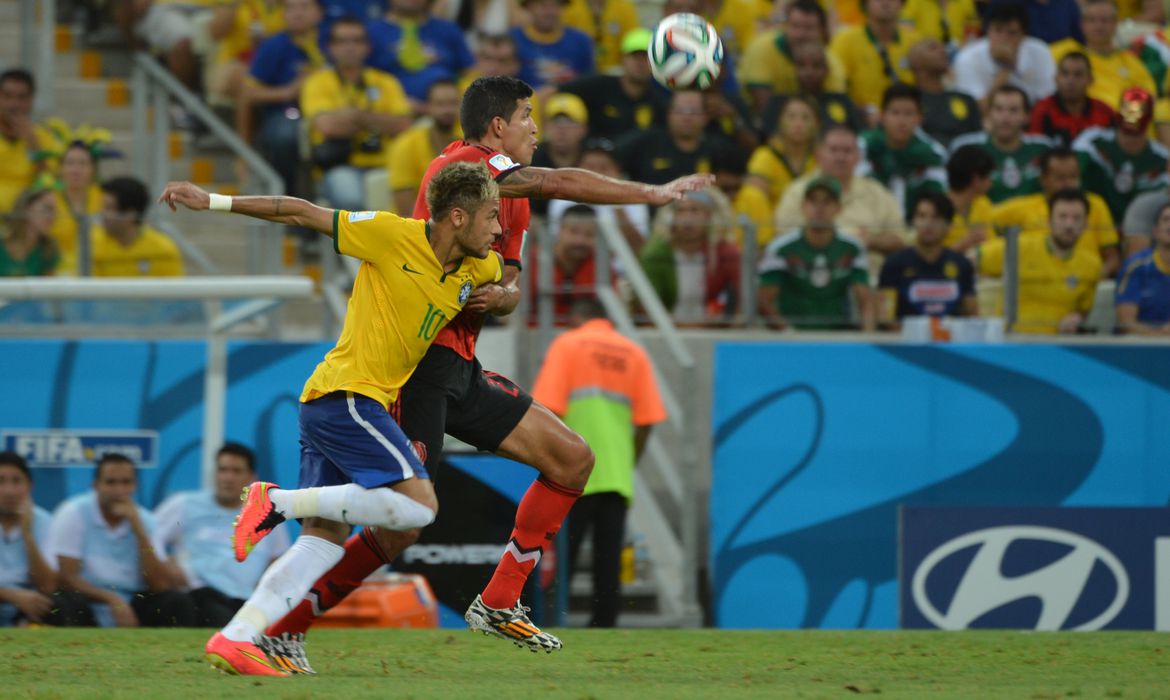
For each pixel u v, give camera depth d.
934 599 26.56
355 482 14.84
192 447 26.56
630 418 26.08
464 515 25.97
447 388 15.82
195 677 15.59
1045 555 26.53
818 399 27.59
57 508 26.34
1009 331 29.16
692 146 31.97
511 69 34.78
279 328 28.28
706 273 29.03
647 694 14.62
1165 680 16.70
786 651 19.91
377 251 14.84
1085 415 28.00
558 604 25.81
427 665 17.61
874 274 29.33
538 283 28.66
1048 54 36.78
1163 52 39.56
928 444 27.73
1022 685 16.06
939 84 35.34
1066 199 28.97
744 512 27.42
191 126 37.81
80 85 38.66
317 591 15.98
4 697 13.78
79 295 26.50
